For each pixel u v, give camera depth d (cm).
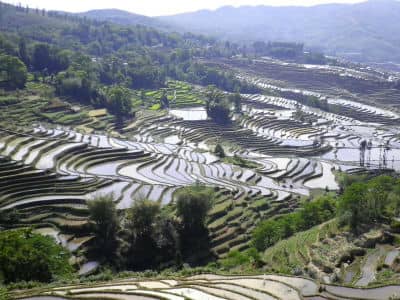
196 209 9756
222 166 15988
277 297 5759
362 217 9800
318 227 10231
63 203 10200
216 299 5628
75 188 11088
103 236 9131
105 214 9094
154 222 9481
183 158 16262
